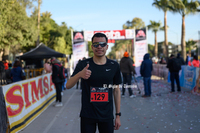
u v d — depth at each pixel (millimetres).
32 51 15320
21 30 20500
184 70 11242
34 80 6777
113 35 21672
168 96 8945
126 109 6820
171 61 9859
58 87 7652
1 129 4012
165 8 29828
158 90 10867
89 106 2545
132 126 4977
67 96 9852
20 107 5102
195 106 6887
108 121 2555
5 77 11195
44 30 42594
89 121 2543
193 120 5309
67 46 47688
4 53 23328
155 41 48938
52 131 4727
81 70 2561
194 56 13508
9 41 19234
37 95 6895
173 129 4668
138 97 9078
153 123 5164
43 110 6902
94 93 2547
